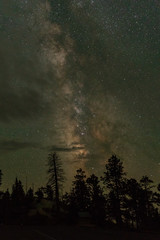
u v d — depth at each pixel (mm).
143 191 46719
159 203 46594
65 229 25250
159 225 40188
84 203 67062
